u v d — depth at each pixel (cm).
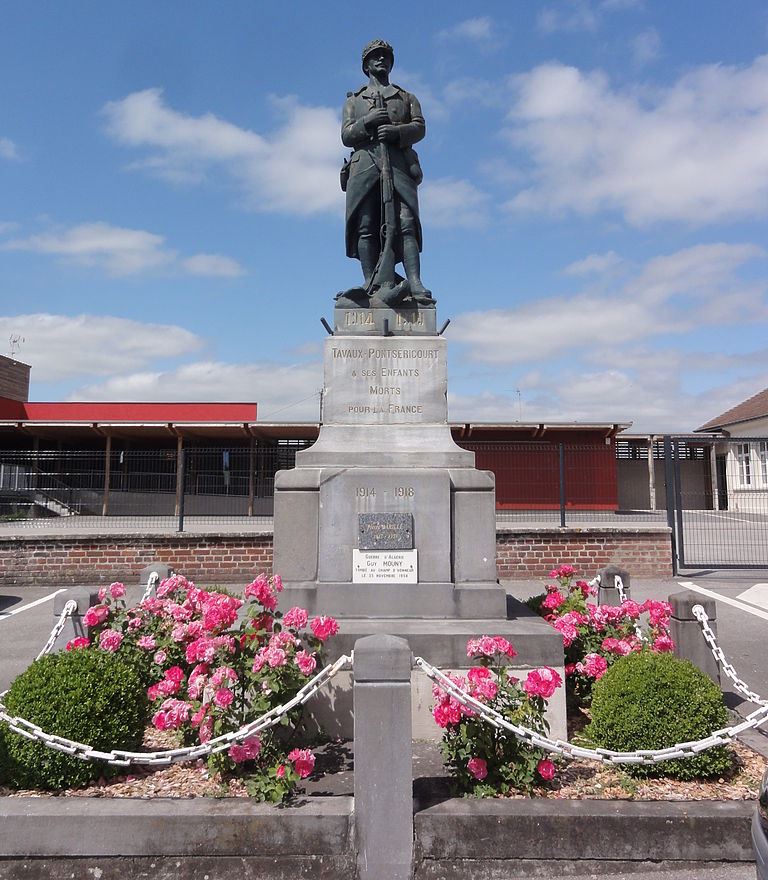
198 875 312
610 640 473
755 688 576
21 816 317
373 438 567
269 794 331
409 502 530
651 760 334
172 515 1823
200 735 357
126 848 315
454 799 339
